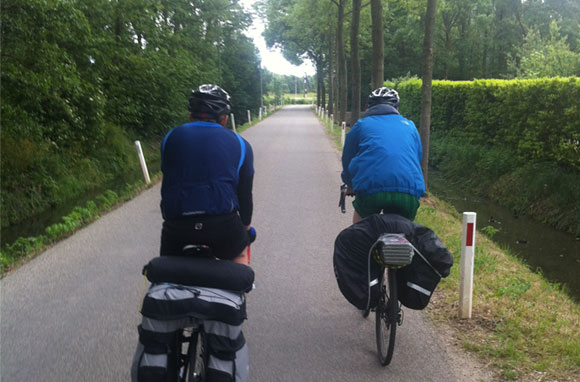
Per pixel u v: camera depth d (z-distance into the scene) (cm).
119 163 1892
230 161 276
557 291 588
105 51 1802
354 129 402
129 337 450
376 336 414
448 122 2130
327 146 2086
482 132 1761
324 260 655
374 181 368
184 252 268
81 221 871
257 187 1188
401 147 378
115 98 2072
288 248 709
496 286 553
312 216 895
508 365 379
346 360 402
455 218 982
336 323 471
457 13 4769
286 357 407
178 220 267
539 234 1090
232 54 4838
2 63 1314
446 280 557
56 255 696
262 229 812
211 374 253
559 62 2269
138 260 670
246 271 269
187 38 2777
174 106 2423
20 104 1474
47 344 436
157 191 1184
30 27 1273
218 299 253
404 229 357
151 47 2217
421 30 4900
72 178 1548
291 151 1908
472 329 445
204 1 2880
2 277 611
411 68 5381
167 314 250
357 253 365
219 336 255
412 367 388
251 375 380
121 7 1919
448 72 4953
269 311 498
